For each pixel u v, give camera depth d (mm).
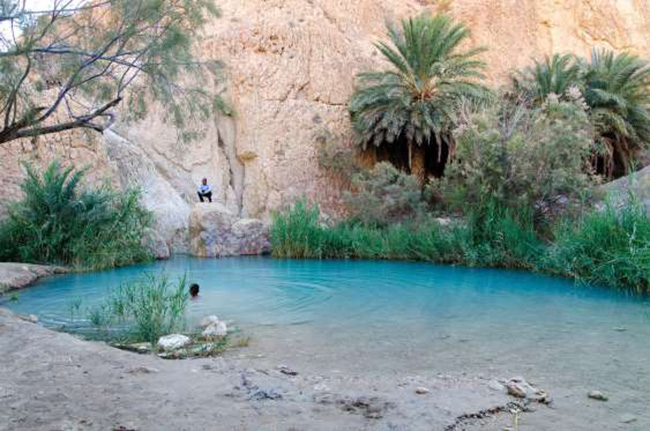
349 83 24672
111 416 2871
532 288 9047
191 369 3926
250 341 5383
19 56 7941
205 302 7871
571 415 3119
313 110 23203
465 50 29031
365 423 2859
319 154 22516
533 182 12547
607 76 21562
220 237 16516
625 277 8891
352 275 11062
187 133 10484
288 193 21797
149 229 15375
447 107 19250
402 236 15188
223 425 2795
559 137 12359
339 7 27922
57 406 2979
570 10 31156
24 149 15141
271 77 22672
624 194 12453
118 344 5262
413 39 20047
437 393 3424
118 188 17094
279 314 6918
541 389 3664
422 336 5559
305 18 24922
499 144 12742
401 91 20453
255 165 22188
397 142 23391
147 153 20406
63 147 16047
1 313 6156
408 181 19141
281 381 3666
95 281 10500
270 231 16922
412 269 12141
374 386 3602
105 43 8992
